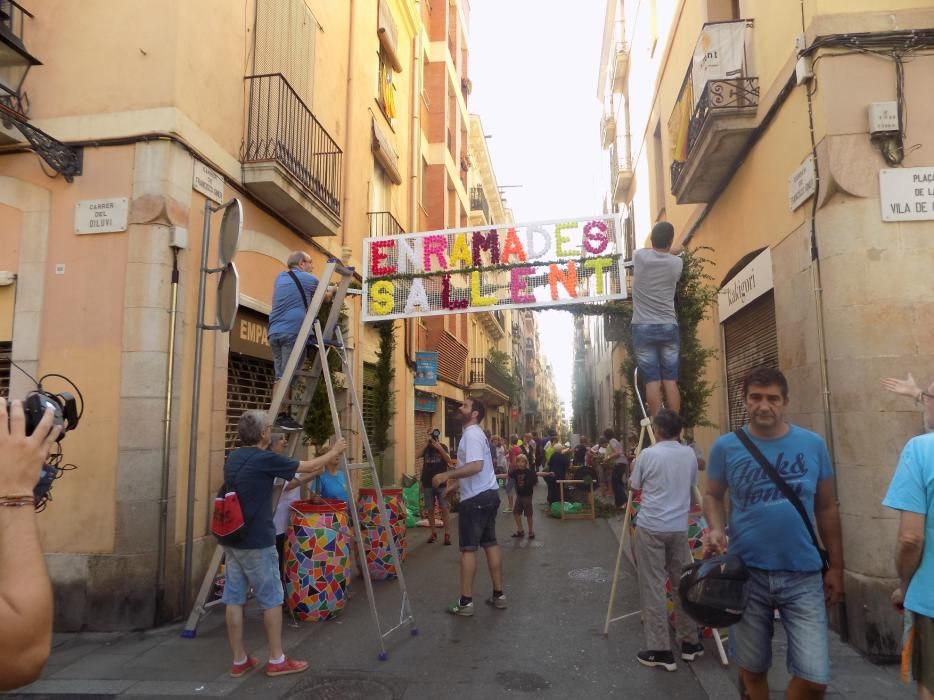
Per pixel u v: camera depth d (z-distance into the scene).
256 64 7.71
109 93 6.17
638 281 5.87
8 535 1.38
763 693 3.12
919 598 2.54
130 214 5.98
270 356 8.14
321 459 4.79
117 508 5.62
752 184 7.63
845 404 5.19
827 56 5.45
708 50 7.77
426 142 18.33
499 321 32.38
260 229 7.93
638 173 16.38
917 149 5.25
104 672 4.50
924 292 5.09
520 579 7.38
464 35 24.11
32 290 6.06
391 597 6.57
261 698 4.04
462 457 5.97
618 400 19.25
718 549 3.14
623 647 4.96
